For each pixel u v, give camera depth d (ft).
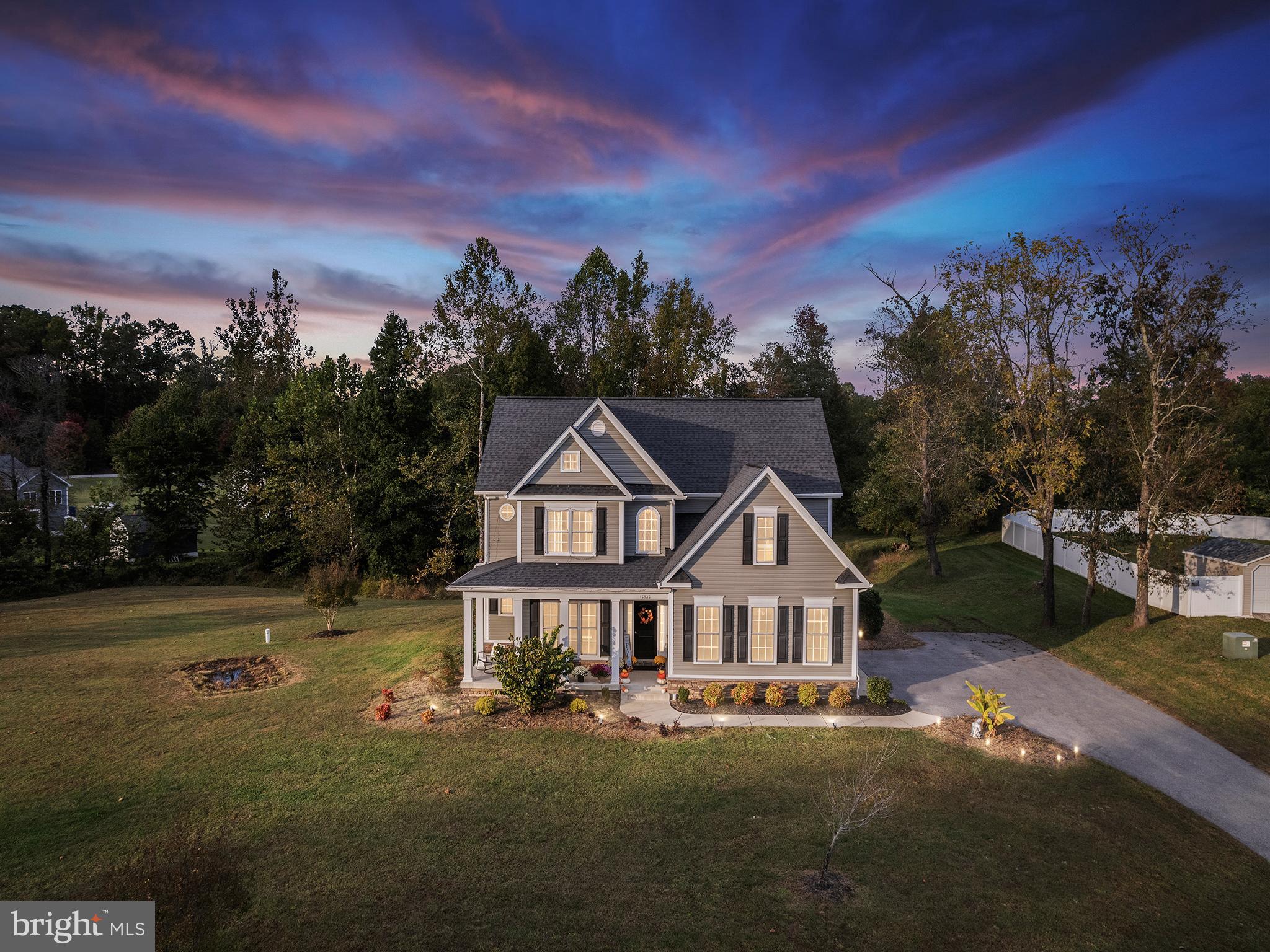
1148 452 99.19
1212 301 92.68
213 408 257.75
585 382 211.82
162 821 53.47
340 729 71.92
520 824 53.16
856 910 43.04
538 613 90.33
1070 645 102.12
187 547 196.95
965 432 165.48
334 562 164.55
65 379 292.20
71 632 114.93
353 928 40.88
